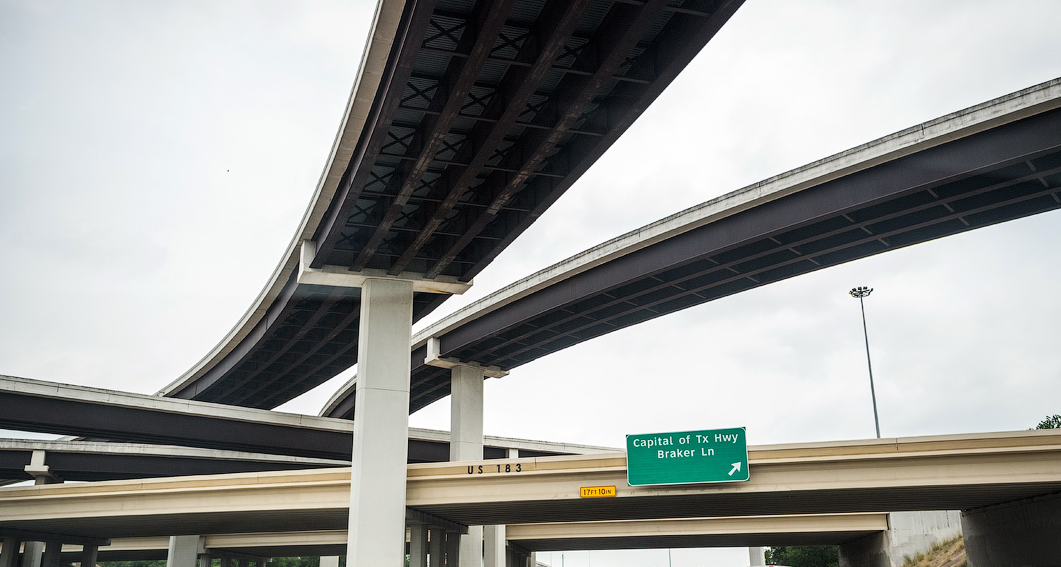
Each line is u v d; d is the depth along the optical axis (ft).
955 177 120.06
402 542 139.74
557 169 122.83
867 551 210.79
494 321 194.29
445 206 128.47
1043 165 119.55
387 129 106.11
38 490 165.27
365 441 142.72
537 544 234.58
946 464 120.16
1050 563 129.18
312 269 148.56
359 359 150.20
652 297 178.50
